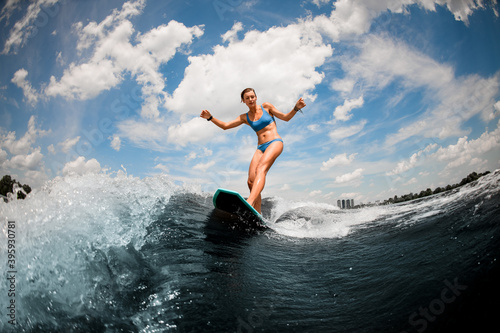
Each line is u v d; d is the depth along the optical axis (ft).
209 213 12.65
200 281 6.41
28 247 6.22
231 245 9.11
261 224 12.02
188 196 15.78
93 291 5.70
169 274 6.65
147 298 5.67
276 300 5.77
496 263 5.08
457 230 7.34
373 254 7.68
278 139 14.14
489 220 6.94
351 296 5.70
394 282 5.81
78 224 7.70
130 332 4.68
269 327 4.81
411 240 7.89
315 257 8.30
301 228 12.21
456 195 10.66
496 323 3.91
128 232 8.46
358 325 4.69
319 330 4.68
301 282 6.64
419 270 5.97
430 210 10.36
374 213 12.83
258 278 6.82
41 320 4.81
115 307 5.34
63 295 5.45
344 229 11.16
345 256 8.00
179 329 4.78
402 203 13.93
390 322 4.58
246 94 14.08
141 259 7.22
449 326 4.11
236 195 11.59
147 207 11.23
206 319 5.04
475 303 4.38
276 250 9.11
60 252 6.43
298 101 13.50
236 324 4.90
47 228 7.00
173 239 8.79
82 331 4.63
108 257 6.87
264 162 13.39
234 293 6.00
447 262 5.90
